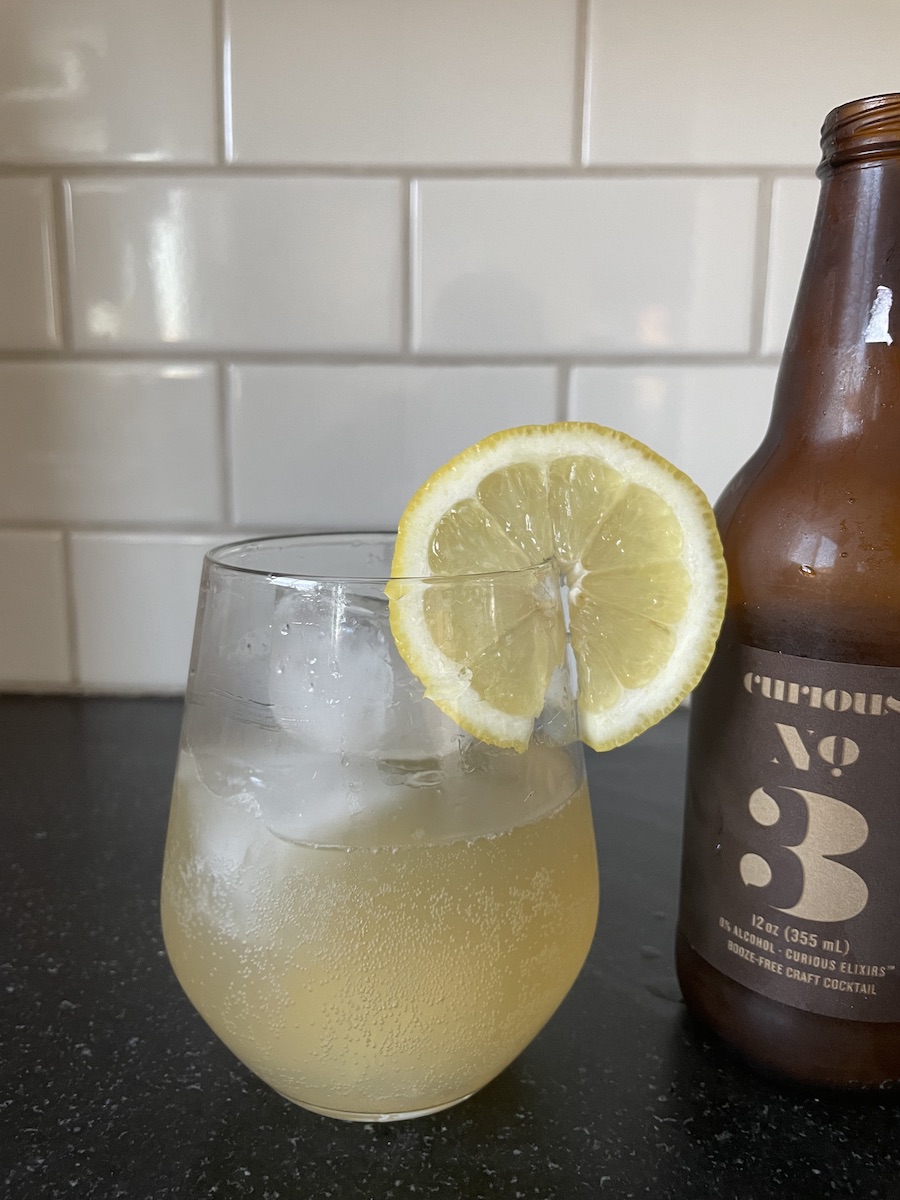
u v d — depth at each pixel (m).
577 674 0.21
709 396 0.40
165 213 0.39
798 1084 0.20
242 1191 0.18
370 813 0.17
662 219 0.38
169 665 0.44
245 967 0.17
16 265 0.39
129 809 0.34
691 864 0.21
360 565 0.23
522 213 0.38
